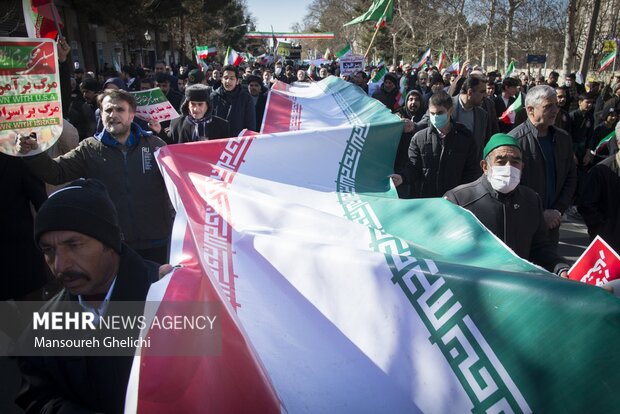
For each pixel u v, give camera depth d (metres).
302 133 4.01
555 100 4.05
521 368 1.82
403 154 5.24
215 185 3.36
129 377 1.69
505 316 1.88
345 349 2.12
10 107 3.30
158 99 5.45
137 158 3.88
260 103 8.46
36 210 3.88
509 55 28.84
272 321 2.21
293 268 2.35
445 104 4.54
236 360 1.69
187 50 55.91
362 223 3.14
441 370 1.96
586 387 1.72
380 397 2.00
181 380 1.63
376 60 52.91
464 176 4.88
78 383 1.77
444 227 2.78
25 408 1.79
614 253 2.45
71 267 1.71
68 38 25.89
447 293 2.00
